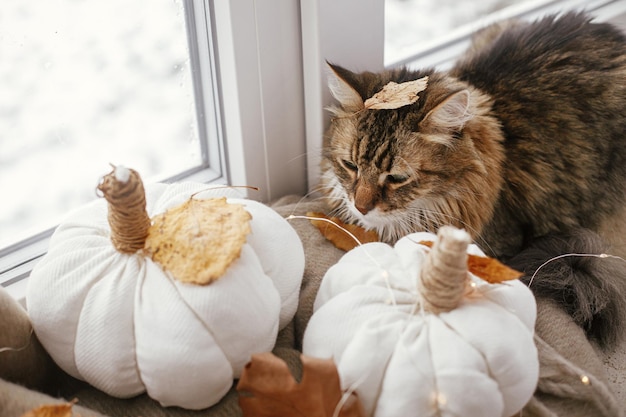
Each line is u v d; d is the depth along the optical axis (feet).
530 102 4.25
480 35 4.99
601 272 3.88
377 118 3.89
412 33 5.24
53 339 2.95
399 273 3.03
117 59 4.03
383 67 4.57
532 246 4.10
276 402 2.70
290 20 4.02
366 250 3.25
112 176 2.68
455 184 3.97
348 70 4.05
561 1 5.86
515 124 4.20
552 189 4.22
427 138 3.76
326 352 2.87
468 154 3.91
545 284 3.76
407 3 5.08
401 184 3.90
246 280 2.83
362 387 2.71
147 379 2.86
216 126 4.39
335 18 4.04
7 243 3.86
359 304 2.88
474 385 2.60
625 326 3.83
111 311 2.82
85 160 4.12
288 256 3.17
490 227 4.16
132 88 4.16
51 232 3.99
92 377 2.95
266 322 2.91
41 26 3.69
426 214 4.06
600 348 3.80
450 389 2.60
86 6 3.79
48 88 3.85
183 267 2.77
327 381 2.58
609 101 4.29
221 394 2.97
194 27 4.09
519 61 4.43
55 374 3.30
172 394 2.87
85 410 2.85
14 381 3.04
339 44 4.17
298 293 3.32
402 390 2.64
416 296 2.87
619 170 4.35
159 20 4.06
